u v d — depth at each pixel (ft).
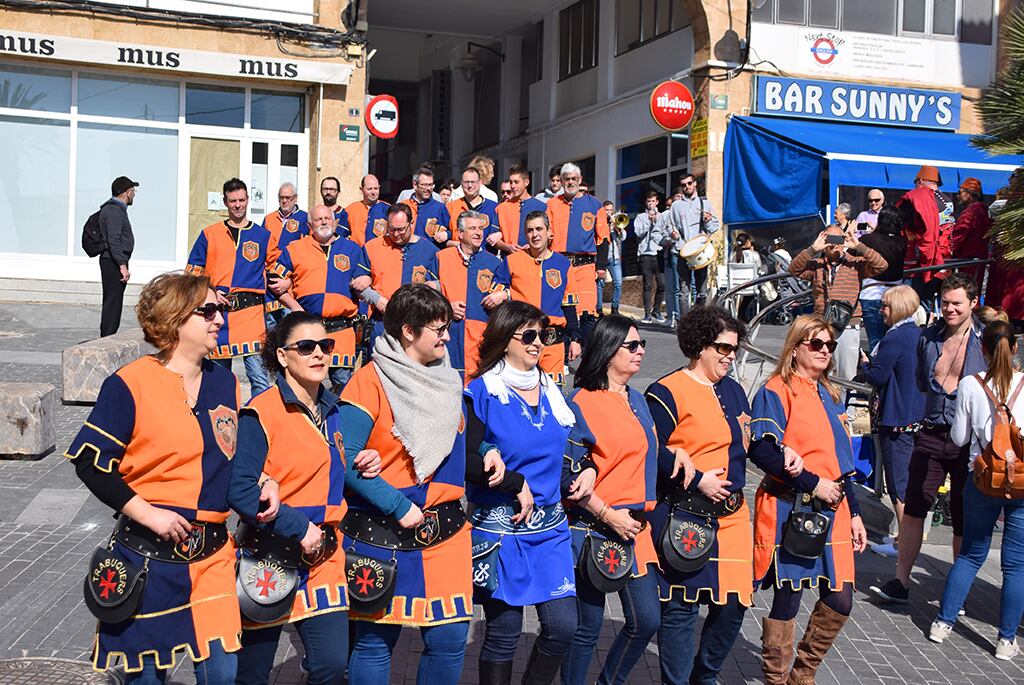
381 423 13.84
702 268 58.80
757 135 66.33
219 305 12.68
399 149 125.80
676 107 66.39
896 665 20.61
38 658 16.39
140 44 62.49
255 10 64.39
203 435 12.42
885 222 36.22
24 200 64.34
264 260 34.27
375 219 41.27
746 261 64.34
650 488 15.81
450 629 14.02
